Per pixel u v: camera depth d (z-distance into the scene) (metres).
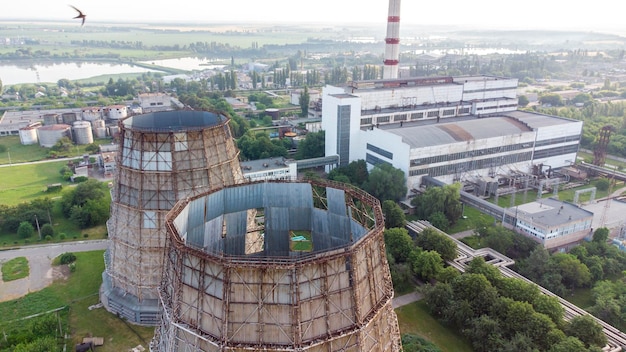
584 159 189.25
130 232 83.69
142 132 78.62
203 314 42.12
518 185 158.25
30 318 84.12
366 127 174.38
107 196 143.25
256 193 59.03
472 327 78.38
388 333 49.41
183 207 51.22
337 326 42.47
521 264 102.19
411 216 134.38
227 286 40.22
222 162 86.25
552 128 167.12
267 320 40.53
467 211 138.75
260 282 40.06
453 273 90.75
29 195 147.50
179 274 43.66
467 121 168.00
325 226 59.22
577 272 95.25
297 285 40.00
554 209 118.12
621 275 100.38
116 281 88.56
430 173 148.88
